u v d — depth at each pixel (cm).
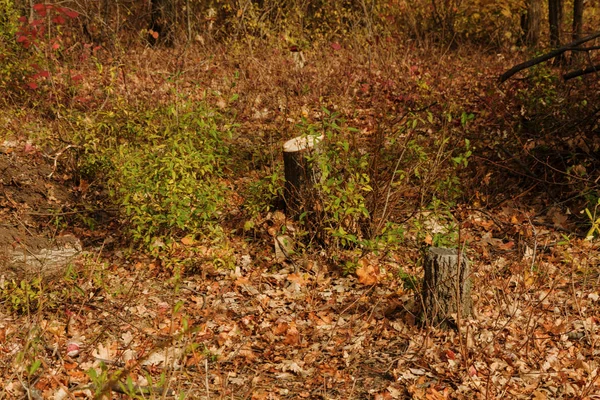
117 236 780
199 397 503
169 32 1645
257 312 646
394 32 1723
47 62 1144
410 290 655
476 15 1884
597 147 892
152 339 596
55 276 676
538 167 905
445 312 595
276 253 741
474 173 895
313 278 705
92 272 664
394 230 730
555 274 665
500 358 550
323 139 777
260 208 780
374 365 554
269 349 583
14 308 607
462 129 932
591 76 1069
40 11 1057
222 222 801
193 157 785
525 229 790
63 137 954
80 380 522
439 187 789
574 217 834
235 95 888
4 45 1157
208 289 685
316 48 1552
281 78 1291
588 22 2175
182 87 1198
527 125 953
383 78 1317
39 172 871
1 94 1108
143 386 502
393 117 1004
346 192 711
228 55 1477
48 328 582
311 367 555
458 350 564
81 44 1420
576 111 937
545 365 538
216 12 1780
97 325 617
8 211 808
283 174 854
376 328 607
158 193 758
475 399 503
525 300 640
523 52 1717
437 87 1266
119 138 914
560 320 605
